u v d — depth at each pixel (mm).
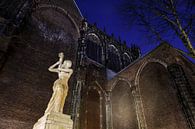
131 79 21734
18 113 14414
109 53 32812
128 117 19734
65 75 9508
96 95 23672
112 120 22047
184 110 13492
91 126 19875
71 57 22547
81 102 19453
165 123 15055
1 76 14750
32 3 20891
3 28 16312
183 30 12500
